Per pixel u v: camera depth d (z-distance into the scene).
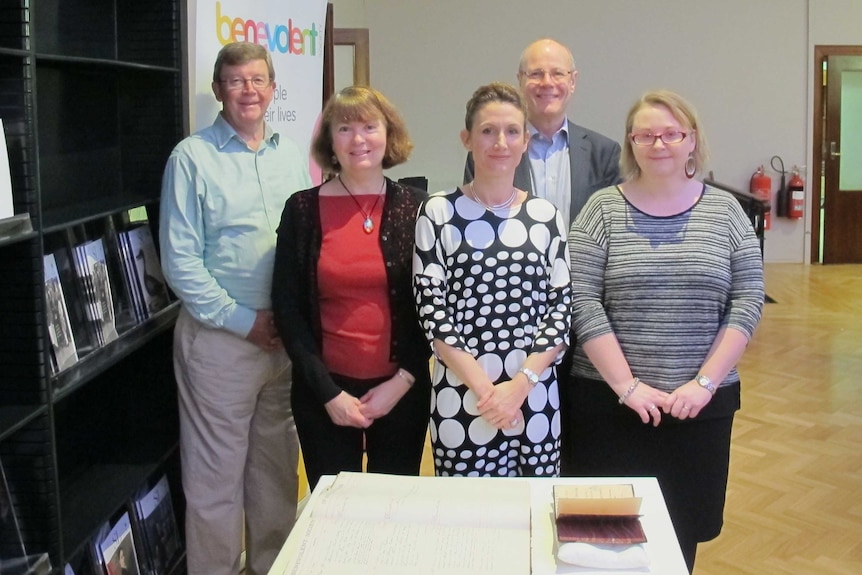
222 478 2.39
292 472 2.61
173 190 2.24
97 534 2.17
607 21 8.00
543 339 1.97
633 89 8.09
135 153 2.52
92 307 2.10
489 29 8.04
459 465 2.00
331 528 1.43
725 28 7.99
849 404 4.45
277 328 2.21
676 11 7.97
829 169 8.24
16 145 1.66
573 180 2.60
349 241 2.15
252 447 2.54
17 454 1.78
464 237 1.98
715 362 2.03
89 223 2.24
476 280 1.96
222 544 2.42
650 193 2.11
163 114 2.48
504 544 1.38
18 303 1.72
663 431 2.14
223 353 2.31
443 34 8.05
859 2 7.91
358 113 2.10
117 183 2.51
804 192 8.26
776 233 8.41
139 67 2.21
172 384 2.61
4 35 1.64
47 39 2.14
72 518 2.07
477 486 1.58
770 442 3.95
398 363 2.19
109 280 2.24
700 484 2.16
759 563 2.88
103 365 2.00
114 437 2.60
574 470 2.29
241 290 2.31
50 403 1.77
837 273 7.91
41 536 1.80
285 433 2.55
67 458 2.31
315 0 3.37
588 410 2.20
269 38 3.03
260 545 2.61
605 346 2.07
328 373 2.15
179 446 2.60
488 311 1.97
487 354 1.97
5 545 1.69
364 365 2.17
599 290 2.12
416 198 2.25
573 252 2.13
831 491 3.43
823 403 4.47
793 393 4.63
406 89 8.16
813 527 3.13
